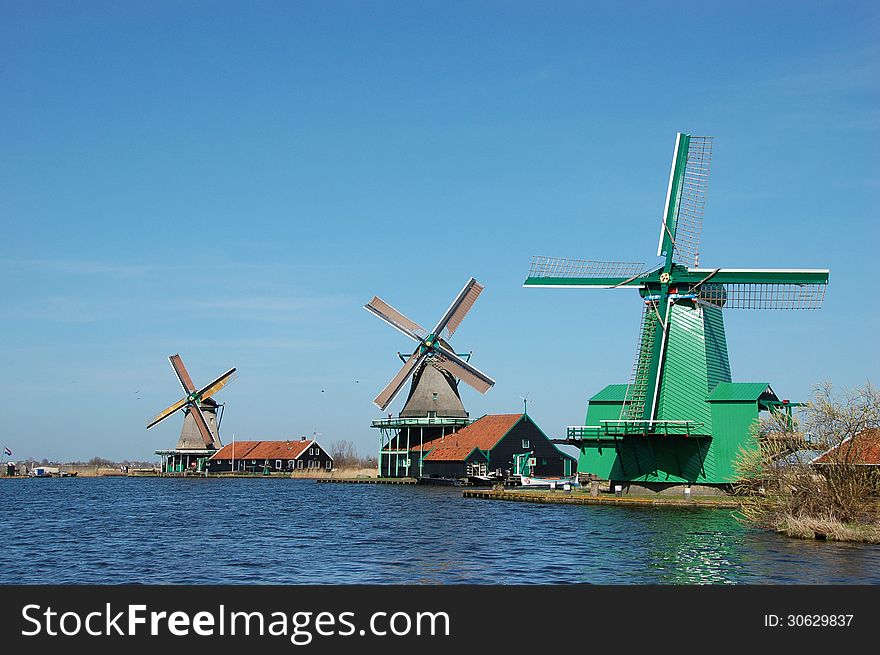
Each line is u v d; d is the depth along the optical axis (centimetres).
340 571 3006
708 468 5853
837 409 3847
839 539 3616
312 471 13638
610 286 6241
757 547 3428
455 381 10038
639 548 3453
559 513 5144
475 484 8831
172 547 3694
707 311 6059
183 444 14238
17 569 3098
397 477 10425
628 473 6159
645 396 6009
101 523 4888
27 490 9606
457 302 9944
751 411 5791
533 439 9556
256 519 5097
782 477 3981
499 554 3353
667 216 6091
